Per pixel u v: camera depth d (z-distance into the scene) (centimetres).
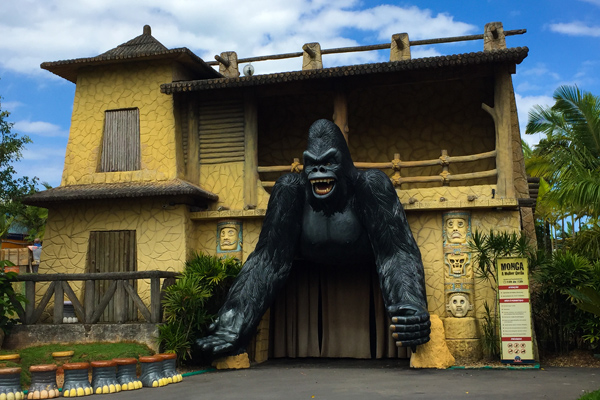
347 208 1064
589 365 1037
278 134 1498
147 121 1291
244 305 1041
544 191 2164
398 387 788
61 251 1254
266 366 1082
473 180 1394
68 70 1352
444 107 1427
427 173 1428
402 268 1002
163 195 1188
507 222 1130
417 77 1188
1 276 1023
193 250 1237
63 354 882
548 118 2075
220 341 999
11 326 1033
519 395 709
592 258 1348
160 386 841
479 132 1405
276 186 1094
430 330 987
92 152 1302
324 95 1472
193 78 1383
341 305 1200
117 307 1027
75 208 1264
